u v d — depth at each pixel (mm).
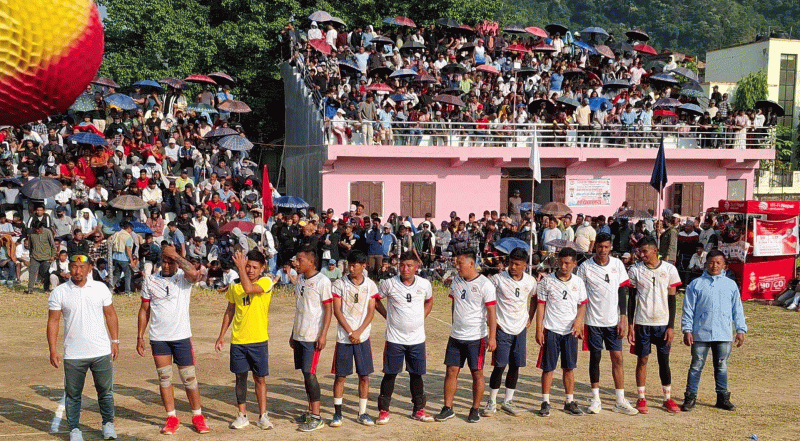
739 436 8641
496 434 8609
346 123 24562
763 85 43312
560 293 9336
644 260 9703
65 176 20984
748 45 47125
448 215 25828
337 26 31094
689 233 21156
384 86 25500
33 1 2428
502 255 20219
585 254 20766
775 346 13891
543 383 9422
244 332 8523
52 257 18094
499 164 25875
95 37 2604
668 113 28328
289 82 29203
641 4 101562
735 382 11281
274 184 33719
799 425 9117
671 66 32781
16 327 14352
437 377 11297
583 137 26297
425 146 24766
